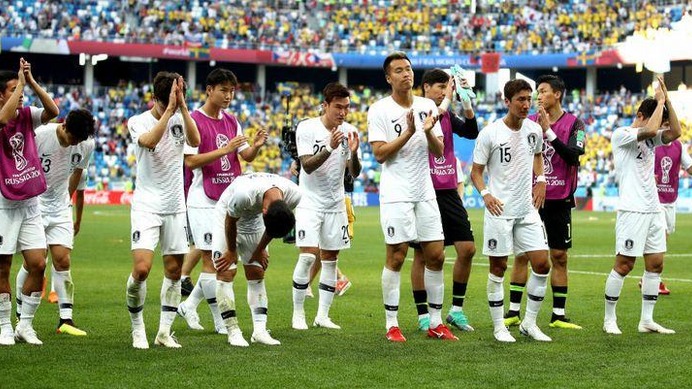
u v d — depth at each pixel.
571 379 8.89
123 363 9.55
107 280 17.78
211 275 11.97
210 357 9.95
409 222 11.37
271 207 9.44
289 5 66.81
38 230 10.91
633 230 11.95
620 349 10.66
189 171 13.70
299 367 9.41
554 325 12.59
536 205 11.73
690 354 10.30
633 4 63.47
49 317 13.10
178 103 10.61
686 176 54.09
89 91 61.50
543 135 12.59
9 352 10.16
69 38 58.00
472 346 10.84
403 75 11.43
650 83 66.56
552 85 12.95
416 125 11.49
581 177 57.34
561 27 64.31
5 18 59.03
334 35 65.56
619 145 12.18
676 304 14.88
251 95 64.50
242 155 12.39
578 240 30.12
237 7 65.38
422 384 8.64
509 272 20.09
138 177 10.80
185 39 61.31
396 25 66.44
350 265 21.62
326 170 12.59
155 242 10.73
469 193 58.56
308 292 15.85
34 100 58.62
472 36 65.69
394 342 11.12
